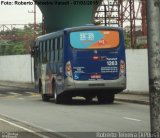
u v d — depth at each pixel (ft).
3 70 236.43
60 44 92.12
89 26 90.43
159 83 28.58
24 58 204.95
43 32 187.83
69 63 89.45
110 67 90.74
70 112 75.97
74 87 89.45
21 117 68.33
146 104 90.74
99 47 90.43
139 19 199.00
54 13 179.52
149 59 28.84
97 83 90.12
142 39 178.40
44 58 104.22
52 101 104.12
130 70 117.50
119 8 202.59
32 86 171.94
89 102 99.25
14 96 124.06
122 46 91.50
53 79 97.19
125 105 89.86
